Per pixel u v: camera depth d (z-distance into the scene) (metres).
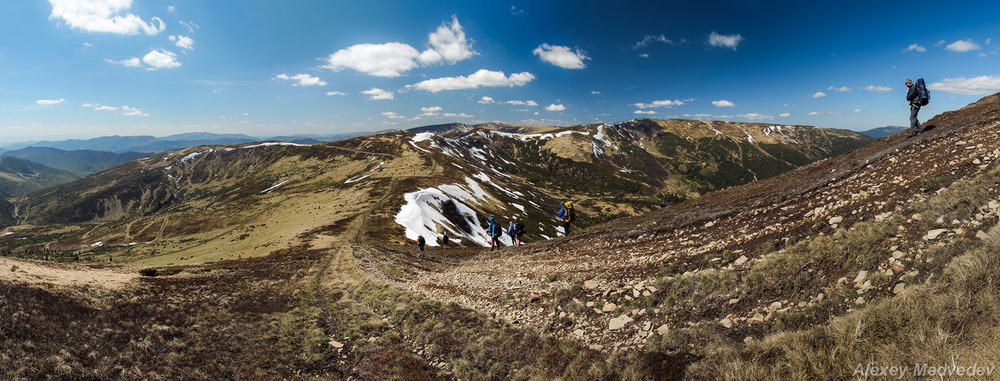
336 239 69.25
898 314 6.16
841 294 7.58
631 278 12.83
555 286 14.45
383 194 128.00
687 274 11.29
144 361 11.62
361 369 11.79
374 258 36.97
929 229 8.27
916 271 7.14
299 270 34.66
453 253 32.66
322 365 12.37
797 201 15.20
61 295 14.29
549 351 9.99
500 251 27.05
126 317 14.25
